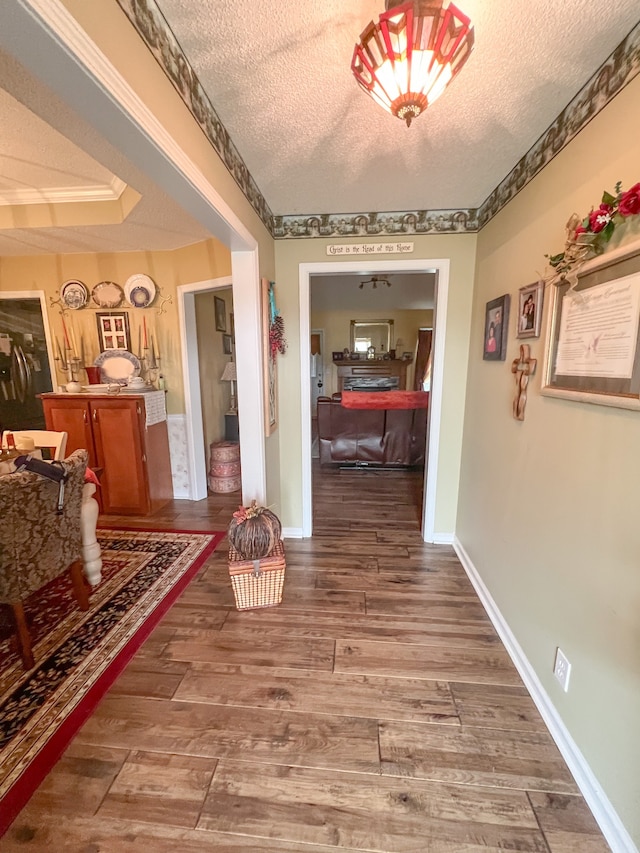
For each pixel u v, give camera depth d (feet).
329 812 3.77
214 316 13.70
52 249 10.33
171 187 4.16
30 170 7.02
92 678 5.26
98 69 2.63
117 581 7.54
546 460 4.93
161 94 3.45
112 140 3.29
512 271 6.14
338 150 5.57
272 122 4.92
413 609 6.82
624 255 3.43
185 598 7.06
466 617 6.62
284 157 5.76
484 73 4.08
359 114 4.75
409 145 5.45
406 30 2.89
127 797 3.88
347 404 14.82
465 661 5.65
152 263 10.79
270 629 6.27
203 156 4.39
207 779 4.05
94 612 6.61
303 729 4.59
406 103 3.28
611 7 3.27
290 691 5.10
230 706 4.88
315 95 4.41
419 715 4.77
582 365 4.15
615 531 3.62
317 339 27.96
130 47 2.98
